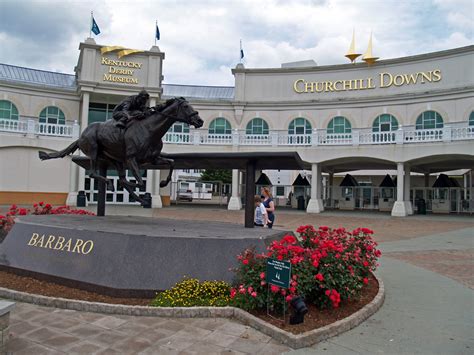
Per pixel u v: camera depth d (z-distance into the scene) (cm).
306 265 563
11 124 2823
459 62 3052
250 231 786
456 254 1221
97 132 878
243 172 3850
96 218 995
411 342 496
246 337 486
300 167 925
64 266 680
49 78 3803
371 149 2805
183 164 959
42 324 512
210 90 4288
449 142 2533
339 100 3438
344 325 525
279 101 3600
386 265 1031
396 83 3288
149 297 606
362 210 3497
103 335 480
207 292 593
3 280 702
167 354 434
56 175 2923
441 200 3391
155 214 2428
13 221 974
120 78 3284
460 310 638
